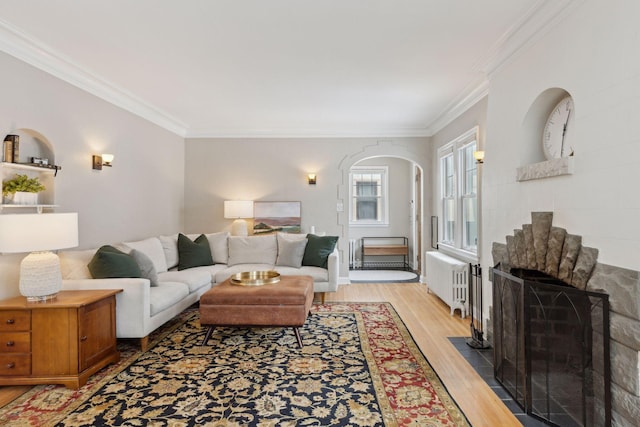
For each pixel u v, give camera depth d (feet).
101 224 12.60
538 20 7.70
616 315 5.72
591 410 6.09
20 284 8.23
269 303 10.44
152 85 12.64
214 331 11.82
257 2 7.64
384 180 26.09
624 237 5.60
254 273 13.48
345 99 14.21
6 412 7.00
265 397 7.56
